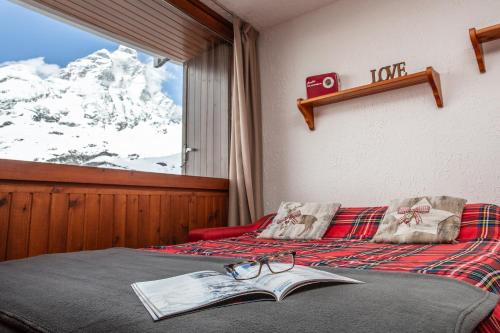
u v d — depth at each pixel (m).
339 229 2.12
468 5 2.19
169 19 2.63
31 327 0.57
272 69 3.08
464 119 2.14
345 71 2.67
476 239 1.62
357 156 2.54
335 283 0.72
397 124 2.38
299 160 2.83
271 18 3.00
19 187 1.66
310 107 2.76
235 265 0.93
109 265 1.04
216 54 3.08
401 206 1.91
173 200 2.44
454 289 0.68
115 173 2.05
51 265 1.04
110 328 0.53
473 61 2.14
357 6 2.65
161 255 1.27
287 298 0.63
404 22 2.42
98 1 2.25
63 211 1.82
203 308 0.58
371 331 0.47
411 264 1.06
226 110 3.06
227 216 2.91
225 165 2.98
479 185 2.06
